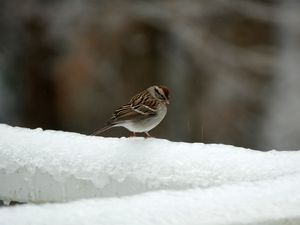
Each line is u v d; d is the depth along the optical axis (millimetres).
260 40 14266
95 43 13812
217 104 13609
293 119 13469
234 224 3080
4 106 13906
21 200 4387
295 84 13711
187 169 3973
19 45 13992
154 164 4039
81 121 13680
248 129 13609
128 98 13680
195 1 13844
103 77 13664
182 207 3107
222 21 14125
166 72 13953
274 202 3240
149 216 2982
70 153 4238
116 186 4109
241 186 3463
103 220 2920
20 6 13867
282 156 4051
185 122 13500
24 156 4324
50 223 2883
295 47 14125
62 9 13914
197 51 13812
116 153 4156
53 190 4270
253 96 13672
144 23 13930
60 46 13914
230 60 13812
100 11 13852
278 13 13922
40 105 13930
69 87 13742
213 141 13422
